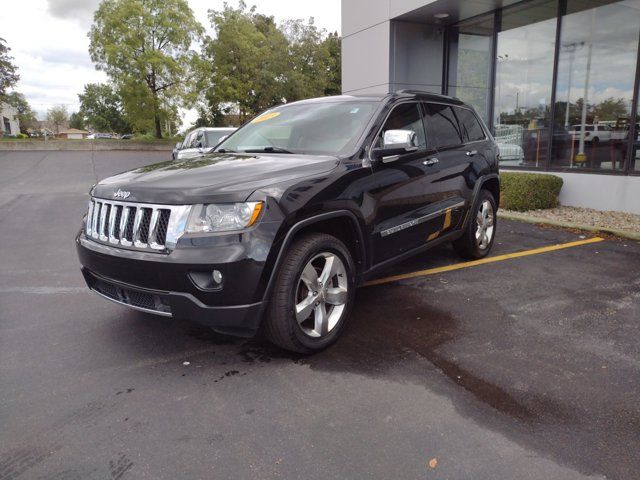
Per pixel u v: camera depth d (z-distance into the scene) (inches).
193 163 148.3
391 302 174.4
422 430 99.8
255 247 114.0
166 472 88.7
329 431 100.0
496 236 279.7
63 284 202.8
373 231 149.8
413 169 168.7
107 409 108.9
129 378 122.6
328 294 136.4
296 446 95.5
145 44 1382.9
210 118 1601.9
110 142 1480.1
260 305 117.6
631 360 128.2
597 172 349.7
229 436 98.9
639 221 307.3
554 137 387.9
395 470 88.4
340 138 156.6
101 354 136.0
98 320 160.9
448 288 188.7
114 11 1337.4
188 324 155.9
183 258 112.7
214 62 1523.1
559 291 183.2
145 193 122.3
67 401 112.3
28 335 149.5
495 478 85.8
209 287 114.0
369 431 99.8
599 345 137.3
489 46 438.9
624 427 99.8
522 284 191.9
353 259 147.9
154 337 146.6
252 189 117.7
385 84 461.4
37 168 913.5
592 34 354.3
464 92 468.1
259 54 1521.9
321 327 133.3
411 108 179.5
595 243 258.8
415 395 113.0
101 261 127.3
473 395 112.5
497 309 165.9
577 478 85.6
